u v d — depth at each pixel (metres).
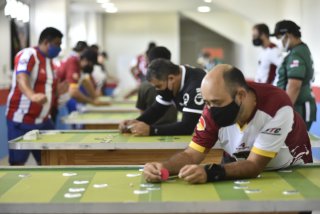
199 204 1.79
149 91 4.33
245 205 1.79
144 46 15.10
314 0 7.04
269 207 1.80
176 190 1.98
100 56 11.23
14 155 4.32
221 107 2.03
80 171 2.37
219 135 2.33
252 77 12.90
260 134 2.18
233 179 2.14
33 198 1.88
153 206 1.80
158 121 4.07
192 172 2.07
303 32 7.66
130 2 11.87
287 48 4.54
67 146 3.22
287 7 8.64
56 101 5.01
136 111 6.05
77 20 13.85
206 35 17.84
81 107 6.34
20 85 4.28
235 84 2.00
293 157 2.34
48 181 2.16
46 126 4.63
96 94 7.51
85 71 6.89
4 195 1.93
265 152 2.16
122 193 1.95
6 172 2.36
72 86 6.13
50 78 4.58
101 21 14.88
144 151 3.37
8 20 6.86
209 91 2.01
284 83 4.58
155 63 3.31
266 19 9.26
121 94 10.16
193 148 2.33
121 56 15.15
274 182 2.11
